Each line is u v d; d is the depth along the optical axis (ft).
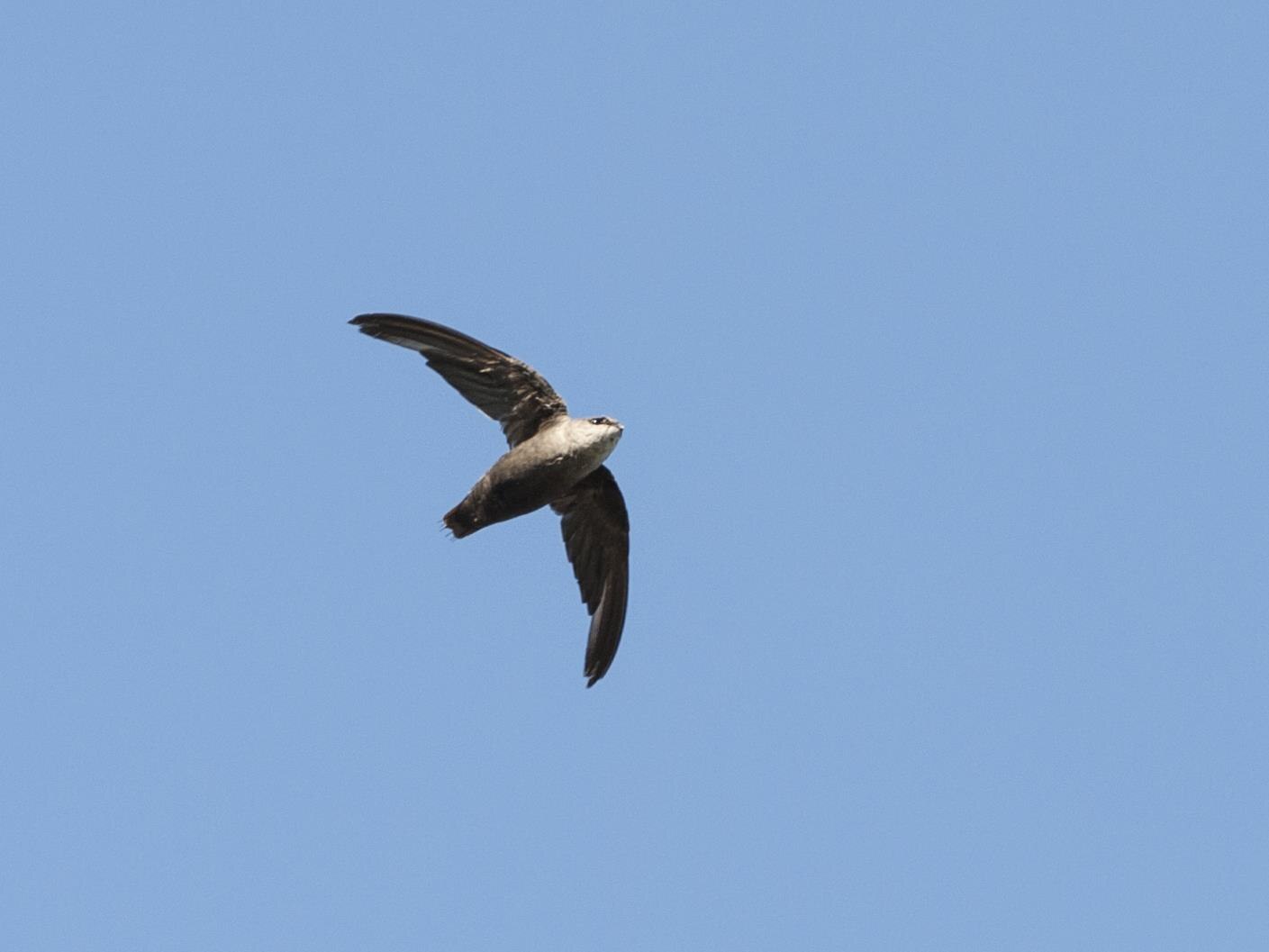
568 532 77.05
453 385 73.82
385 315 71.87
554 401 73.10
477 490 72.43
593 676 78.07
